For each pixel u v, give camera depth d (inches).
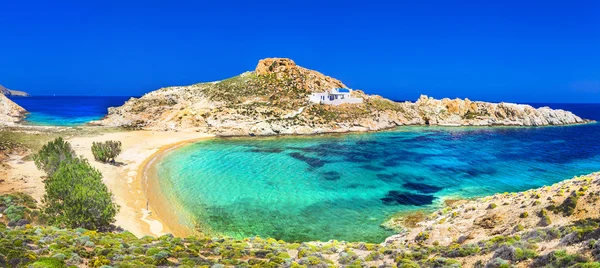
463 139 3838.6
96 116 5142.7
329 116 4247.0
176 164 2263.8
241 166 2278.5
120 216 1326.3
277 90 4739.2
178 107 4190.5
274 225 1346.0
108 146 2148.1
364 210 1519.4
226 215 1428.4
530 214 854.5
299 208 1529.3
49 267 607.8
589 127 5191.9
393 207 1561.3
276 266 764.0
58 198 1194.6
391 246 938.7
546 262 572.1
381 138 3747.5
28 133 2859.3
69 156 1651.1
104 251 748.6
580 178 1042.1
